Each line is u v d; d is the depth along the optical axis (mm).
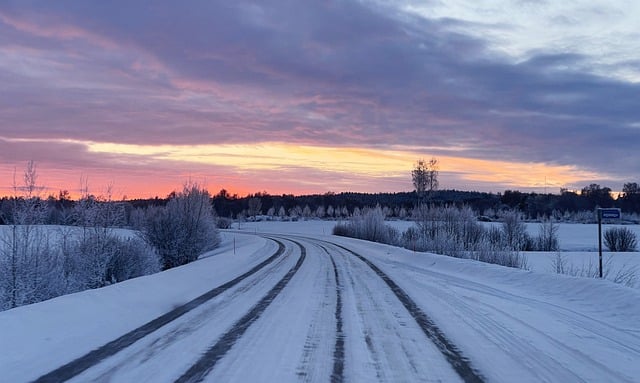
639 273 22250
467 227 41344
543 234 52500
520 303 12242
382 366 6684
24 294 15281
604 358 7109
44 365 6645
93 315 10039
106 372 6336
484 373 6371
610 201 117500
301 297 13211
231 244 51625
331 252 33844
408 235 44375
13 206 16062
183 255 34062
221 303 12109
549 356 7223
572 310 11188
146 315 10414
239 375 6215
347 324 9555
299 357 7113
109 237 22109
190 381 5949
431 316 10461
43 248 16906
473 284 16250
